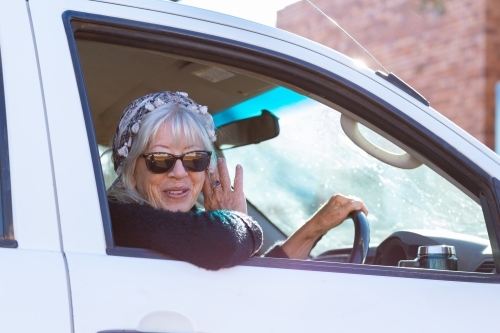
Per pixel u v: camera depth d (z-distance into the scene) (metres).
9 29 1.56
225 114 2.75
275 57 1.85
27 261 1.43
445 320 1.71
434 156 1.91
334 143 2.78
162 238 1.57
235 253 1.59
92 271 1.48
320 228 2.41
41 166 1.51
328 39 5.64
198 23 1.79
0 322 1.36
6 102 1.51
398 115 1.89
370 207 3.05
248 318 1.55
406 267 1.90
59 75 1.58
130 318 1.46
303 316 1.60
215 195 2.23
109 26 1.69
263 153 3.08
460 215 2.44
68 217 1.50
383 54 8.11
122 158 1.93
